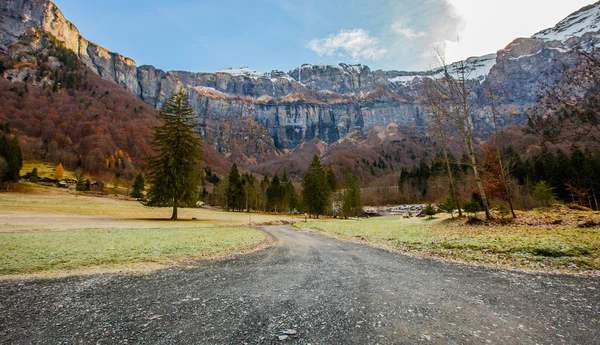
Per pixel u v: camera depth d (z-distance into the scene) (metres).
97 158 126.69
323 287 7.16
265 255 12.38
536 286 7.05
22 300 6.13
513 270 8.84
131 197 91.00
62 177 100.25
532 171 54.94
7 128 123.50
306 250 13.83
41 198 59.34
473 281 7.62
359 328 4.61
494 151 22.31
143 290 6.94
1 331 4.51
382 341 4.11
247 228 30.23
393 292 6.66
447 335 4.30
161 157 35.78
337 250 13.76
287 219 51.50
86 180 95.56
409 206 83.75
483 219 21.20
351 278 8.09
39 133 138.75
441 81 22.62
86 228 22.19
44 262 9.70
